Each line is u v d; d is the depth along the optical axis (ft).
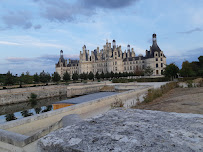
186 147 6.53
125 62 414.41
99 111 35.24
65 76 267.39
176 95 60.44
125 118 11.03
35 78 212.64
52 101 141.49
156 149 6.41
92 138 7.65
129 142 7.13
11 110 112.16
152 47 345.10
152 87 87.81
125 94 55.16
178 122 9.82
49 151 7.32
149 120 10.43
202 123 9.49
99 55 467.52
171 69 198.18
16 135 12.46
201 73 233.76
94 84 178.29
